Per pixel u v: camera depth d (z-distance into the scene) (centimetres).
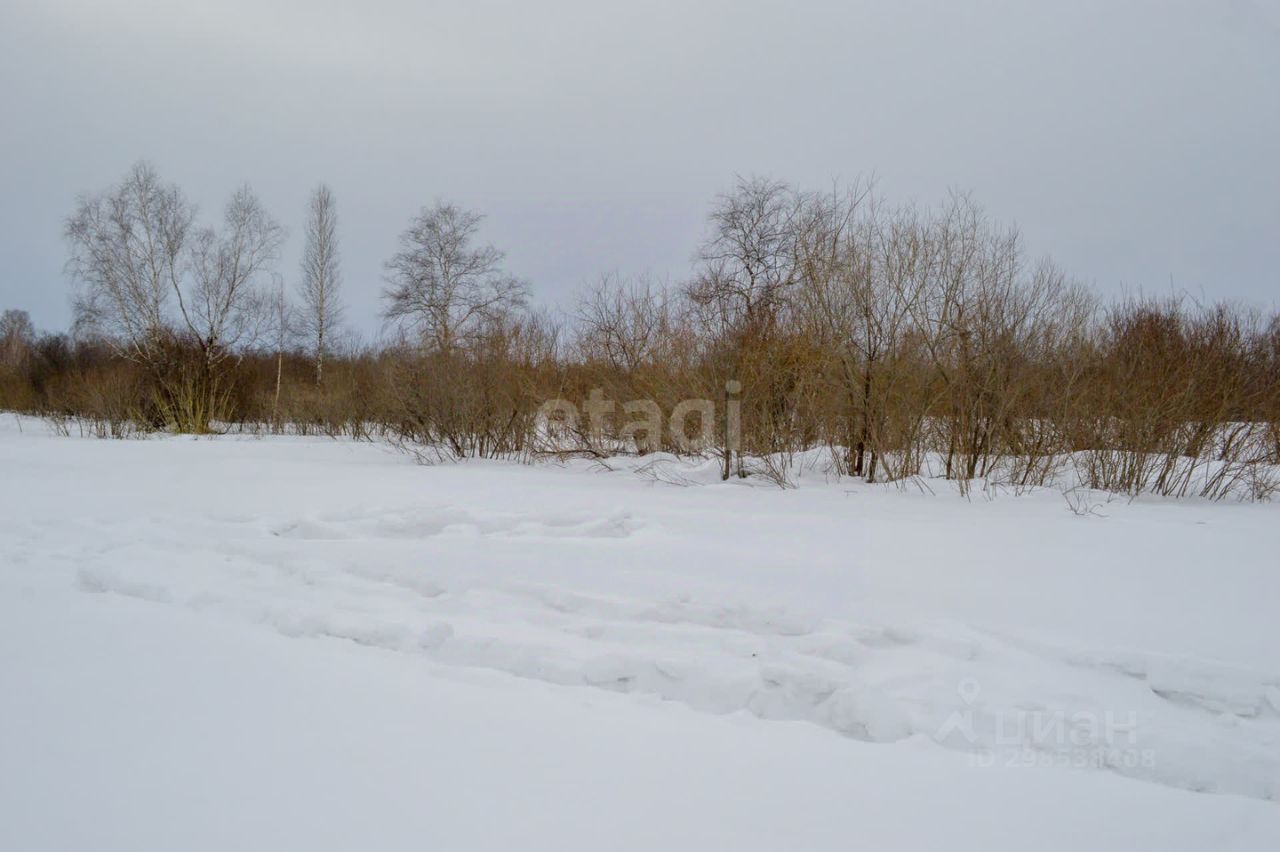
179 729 304
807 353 968
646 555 553
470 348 1324
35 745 289
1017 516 697
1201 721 322
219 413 2392
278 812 247
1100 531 624
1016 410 930
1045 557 539
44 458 1255
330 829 238
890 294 942
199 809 248
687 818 251
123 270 2311
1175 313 1026
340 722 315
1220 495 855
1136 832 249
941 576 493
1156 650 370
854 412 964
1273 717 320
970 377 929
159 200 2355
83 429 2239
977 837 245
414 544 595
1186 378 900
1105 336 1016
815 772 285
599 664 372
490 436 1300
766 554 554
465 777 273
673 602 448
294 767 277
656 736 312
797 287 1031
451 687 357
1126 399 898
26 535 639
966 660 370
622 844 235
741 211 1770
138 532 639
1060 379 952
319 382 2500
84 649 391
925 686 345
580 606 453
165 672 363
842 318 948
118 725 307
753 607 433
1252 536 601
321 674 367
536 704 340
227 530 645
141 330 2369
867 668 368
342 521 688
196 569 541
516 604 463
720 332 1046
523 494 831
